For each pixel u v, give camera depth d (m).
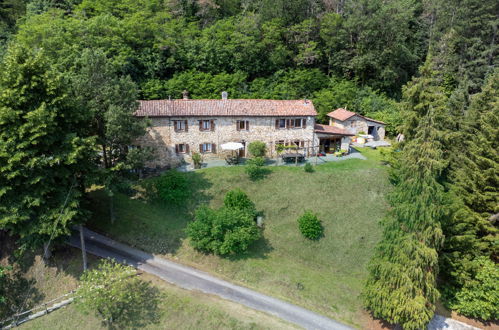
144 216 31.09
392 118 48.41
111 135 26.66
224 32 53.41
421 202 19.75
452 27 53.06
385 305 21.41
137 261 26.81
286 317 22.86
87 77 26.56
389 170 33.56
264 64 54.25
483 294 23.64
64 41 40.41
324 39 55.78
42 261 26.19
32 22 45.28
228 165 37.22
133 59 46.66
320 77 54.28
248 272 26.56
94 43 43.56
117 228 29.70
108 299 20.75
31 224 22.33
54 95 22.48
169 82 47.38
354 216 31.59
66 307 23.08
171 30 51.19
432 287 20.73
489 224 26.38
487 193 26.81
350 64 54.94
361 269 28.17
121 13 51.62
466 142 28.95
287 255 28.95
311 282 26.06
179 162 37.69
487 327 24.03
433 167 19.62
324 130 40.84
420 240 20.59
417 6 61.78
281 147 37.84
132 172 32.03
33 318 22.61
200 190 33.47
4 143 20.20
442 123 29.17
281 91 50.75
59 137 22.97
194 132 37.41
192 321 21.89
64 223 21.62
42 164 21.20
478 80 50.25
